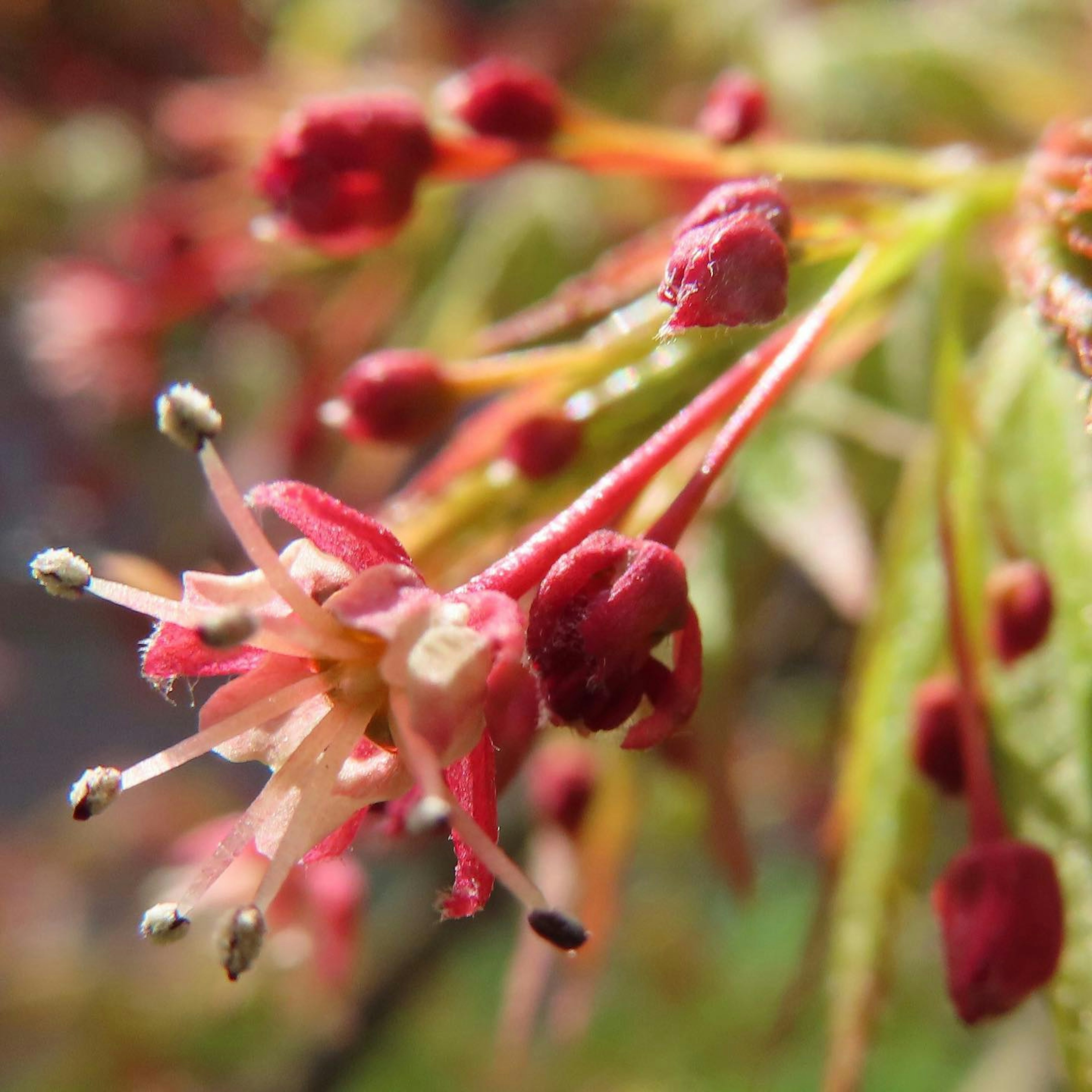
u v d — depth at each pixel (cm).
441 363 7
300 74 12
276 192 7
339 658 6
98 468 14
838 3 11
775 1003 17
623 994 17
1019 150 10
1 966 17
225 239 11
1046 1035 12
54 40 14
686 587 5
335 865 8
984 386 7
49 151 14
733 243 6
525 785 9
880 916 7
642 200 11
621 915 14
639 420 7
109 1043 16
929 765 7
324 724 6
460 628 5
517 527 7
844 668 10
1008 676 7
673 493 7
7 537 15
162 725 21
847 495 8
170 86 14
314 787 6
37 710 20
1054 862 6
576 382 7
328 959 8
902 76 10
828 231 7
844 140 10
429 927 12
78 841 18
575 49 12
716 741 8
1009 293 7
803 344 6
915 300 8
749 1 11
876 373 8
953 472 7
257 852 7
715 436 7
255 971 11
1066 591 7
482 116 7
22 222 14
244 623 6
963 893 6
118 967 17
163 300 11
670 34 12
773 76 11
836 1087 7
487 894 6
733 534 8
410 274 11
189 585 6
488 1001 19
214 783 18
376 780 6
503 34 13
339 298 11
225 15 14
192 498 13
